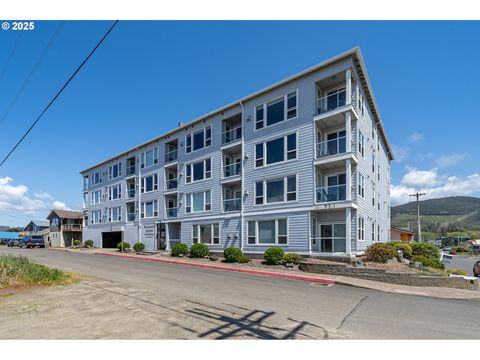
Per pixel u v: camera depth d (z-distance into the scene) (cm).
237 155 2425
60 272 1222
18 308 730
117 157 3706
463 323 696
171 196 2961
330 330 614
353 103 1833
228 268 1664
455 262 3412
